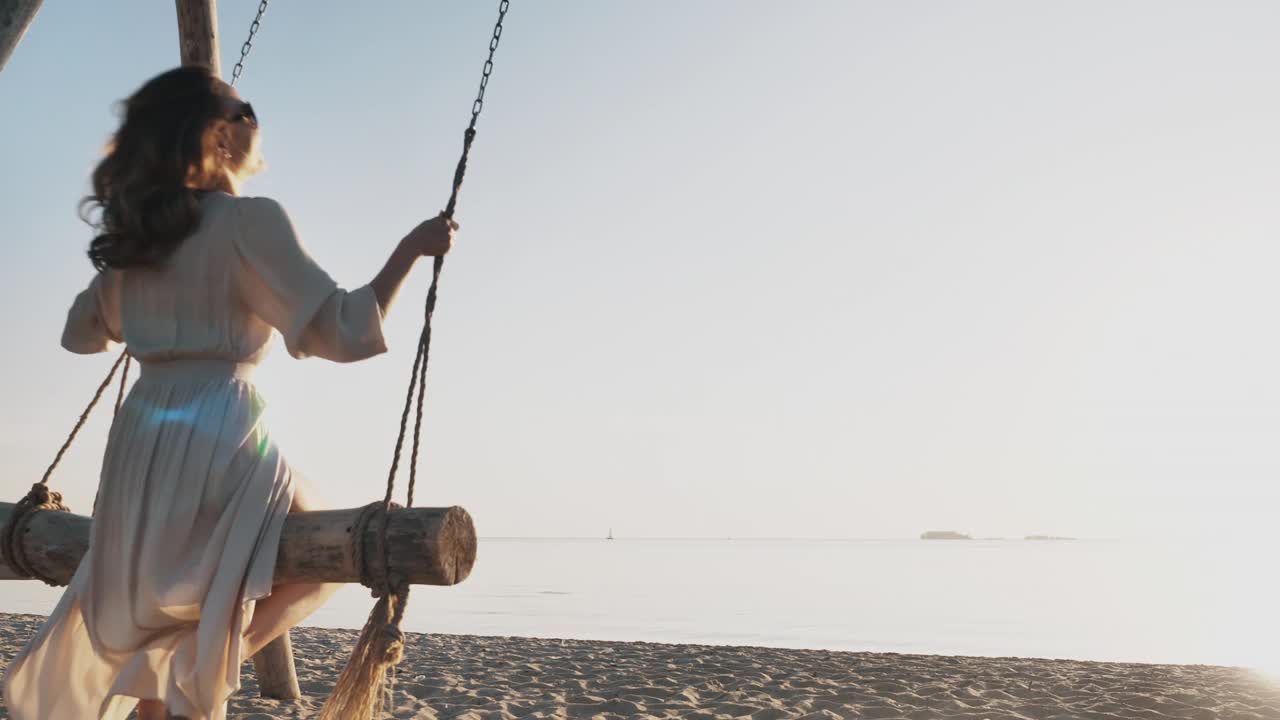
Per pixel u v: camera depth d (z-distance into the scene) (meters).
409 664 7.75
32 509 2.61
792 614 24.47
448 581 2.16
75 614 2.16
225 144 2.23
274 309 2.12
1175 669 7.95
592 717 5.16
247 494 2.10
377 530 2.11
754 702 5.73
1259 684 6.82
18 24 3.81
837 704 5.59
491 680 6.73
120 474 2.11
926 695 6.08
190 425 2.08
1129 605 30.70
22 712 2.09
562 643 10.09
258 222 2.12
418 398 2.39
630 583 46.72
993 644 16.14
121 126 2.19
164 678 2.07
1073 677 7.20
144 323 2.15
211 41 4.49
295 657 8.01
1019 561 101.06
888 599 33.06
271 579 2.07
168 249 2.10
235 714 4.75
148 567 2.03
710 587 42.41
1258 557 123.06
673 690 6.21
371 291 2.15
